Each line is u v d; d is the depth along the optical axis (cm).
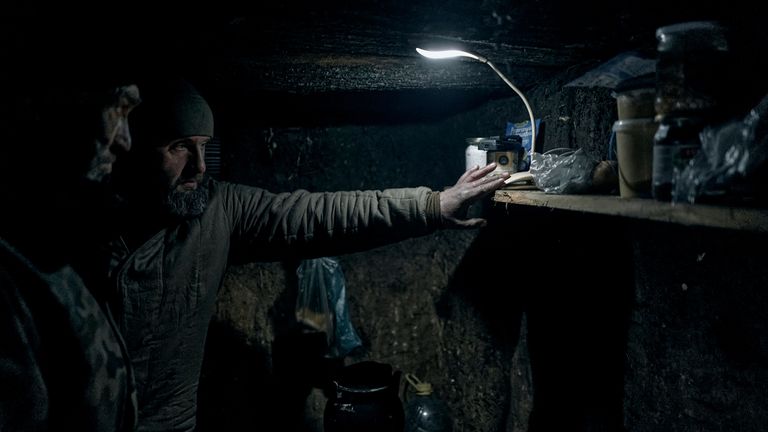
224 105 193
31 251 98
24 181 98
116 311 114
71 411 100
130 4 83
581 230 136
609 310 127
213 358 195
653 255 113
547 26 97
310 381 196
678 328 108
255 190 150
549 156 110
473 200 138
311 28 99
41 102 96
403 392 213
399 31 102
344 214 143
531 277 161
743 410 95
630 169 83
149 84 113
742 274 94
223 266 138
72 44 101
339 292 204
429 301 213
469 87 172
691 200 69
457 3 84
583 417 139
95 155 97
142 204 116
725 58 72
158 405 126
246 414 196
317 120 203
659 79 76
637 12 88
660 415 114
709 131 68
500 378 183
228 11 88
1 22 86
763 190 65
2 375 92
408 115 208
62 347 99
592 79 123
